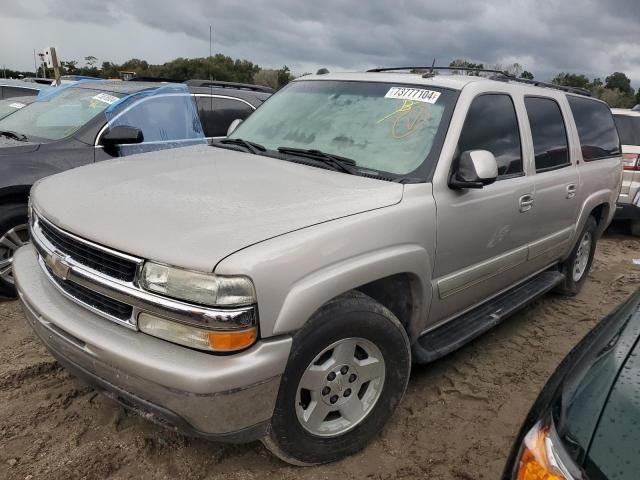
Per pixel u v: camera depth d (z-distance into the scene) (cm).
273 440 240
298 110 377
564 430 138
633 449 126
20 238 442
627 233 882
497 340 436
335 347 252
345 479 263
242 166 314
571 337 450
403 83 353
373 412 276
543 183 398
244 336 210
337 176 298
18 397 312
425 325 315
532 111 406
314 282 227
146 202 250
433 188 295
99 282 228
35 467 257
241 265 207
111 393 233
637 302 185
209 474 260
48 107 546
